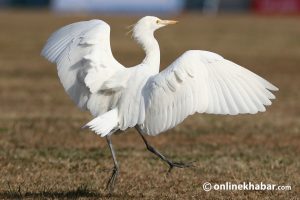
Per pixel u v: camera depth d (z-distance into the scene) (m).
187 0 79.88
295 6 73.62
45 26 57.66
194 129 19.59
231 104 9.94
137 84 10.43
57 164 14.70
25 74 31.89
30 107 23.09
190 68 9.98
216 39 48.88
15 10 81.19
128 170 14.25
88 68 10.62
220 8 81.19
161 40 47.47
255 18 69.69
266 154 16.25
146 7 73.38
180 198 11.99
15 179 13.34
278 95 26.56
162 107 10.05
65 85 10.89
